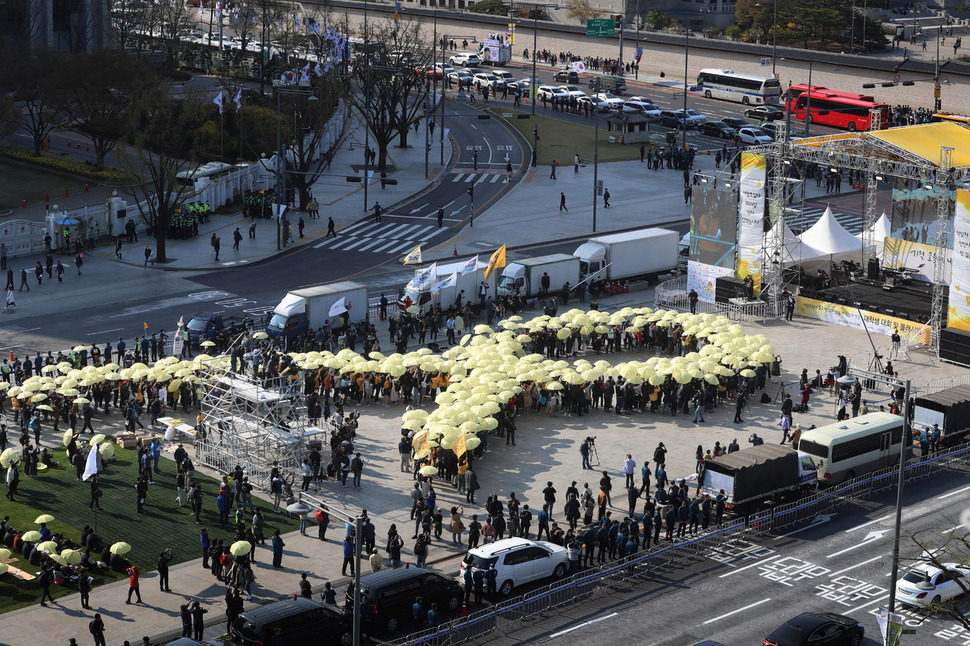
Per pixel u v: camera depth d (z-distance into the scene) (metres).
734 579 50.12
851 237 94.56
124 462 62.03
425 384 72.06
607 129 155.75
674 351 80.38
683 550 53.06
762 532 55.00
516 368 69.56
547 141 148.75
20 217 105.81
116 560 49.78
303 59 162.12
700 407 68.62
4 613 46.19
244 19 184.38
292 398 66.88
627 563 50.81
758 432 67.12
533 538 54.25
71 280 92.50
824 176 130.00
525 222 112.81
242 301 88.19
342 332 81.31
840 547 53.22
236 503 55.78
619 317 79.94
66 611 46.47
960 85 157.75
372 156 133.00
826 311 88.25
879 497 59.12
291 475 59.41
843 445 59.78
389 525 55.03
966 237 77.69
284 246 103.12
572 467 62.12
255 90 153.00
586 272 92.94
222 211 114.00
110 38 164.50
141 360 73.81
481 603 48.44
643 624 46.03
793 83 171.88
